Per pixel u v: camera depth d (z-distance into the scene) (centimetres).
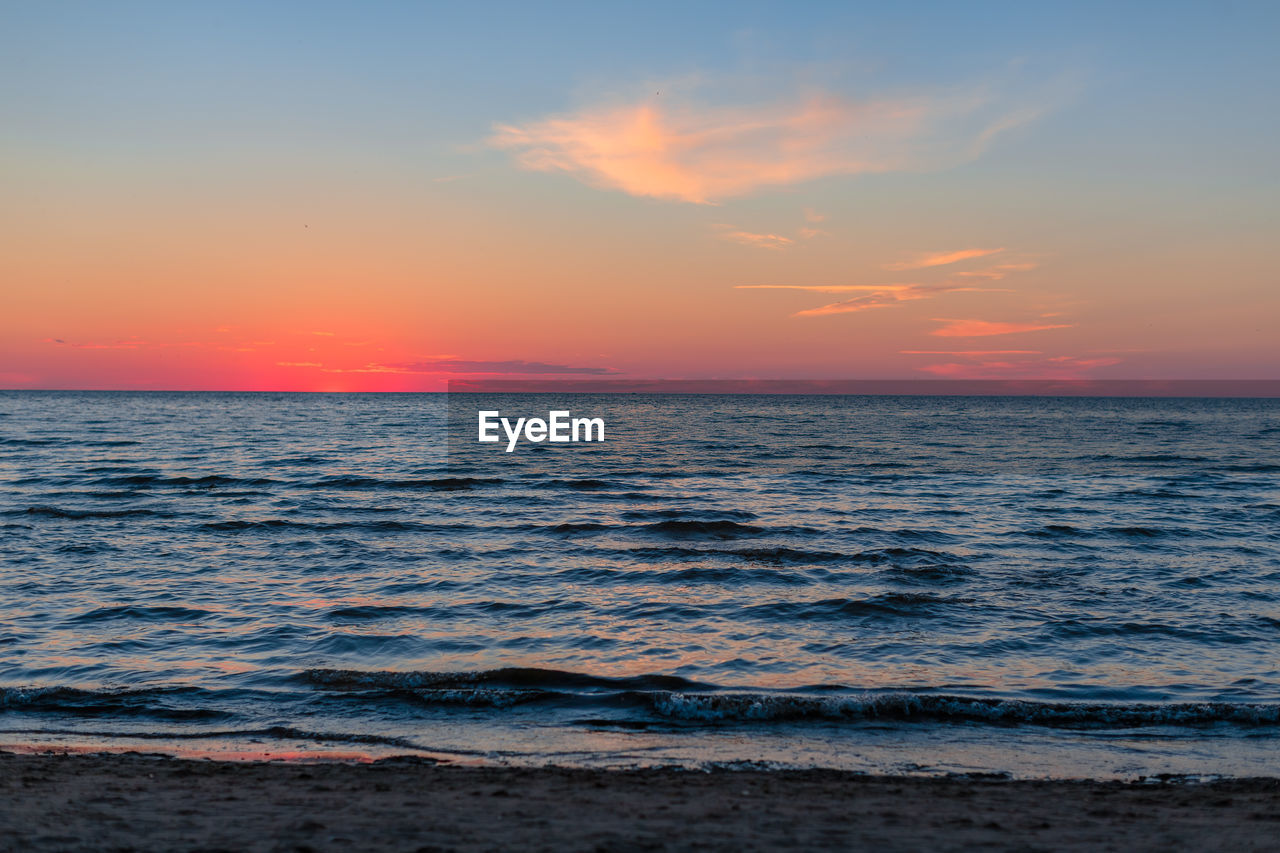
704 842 564
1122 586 1684
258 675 1104
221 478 3656
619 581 1731
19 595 1534
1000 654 1230
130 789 671
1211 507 2978
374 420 10319
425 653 1225
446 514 2717
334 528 2394
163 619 1386
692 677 1115
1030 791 718
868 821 621
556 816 619
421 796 668
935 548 2144
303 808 629
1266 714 966
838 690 1065
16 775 700
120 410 12925
